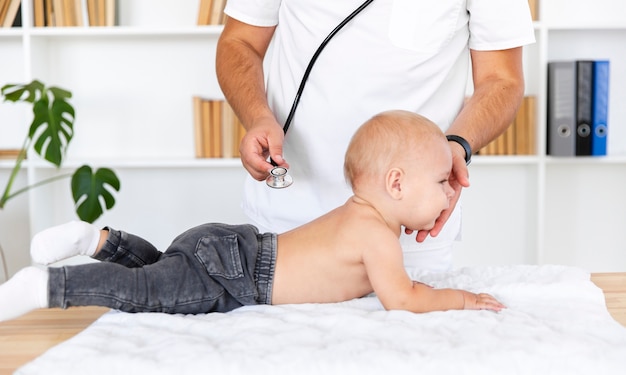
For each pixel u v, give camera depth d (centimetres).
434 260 144
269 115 134
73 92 300
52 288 106
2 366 98
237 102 142
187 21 295
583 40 295
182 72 299
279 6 150
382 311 109
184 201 305
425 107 139
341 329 101
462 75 144
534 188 288
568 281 123
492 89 139
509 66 143
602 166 303
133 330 101
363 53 135
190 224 306
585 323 103
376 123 122
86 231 121
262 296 119
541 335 97
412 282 117
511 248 305
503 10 138
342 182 141
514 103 139
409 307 114
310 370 88
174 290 114
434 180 120
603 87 272
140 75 300
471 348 92
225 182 304
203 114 283
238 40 153
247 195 152
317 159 141
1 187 306
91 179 257
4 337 109
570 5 294
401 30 134
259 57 154
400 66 135
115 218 307
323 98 138
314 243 120
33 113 260
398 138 119
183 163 278
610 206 305
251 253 119
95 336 98
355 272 119
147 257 126
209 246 118
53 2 279
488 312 108
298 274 119
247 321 104
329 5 135
